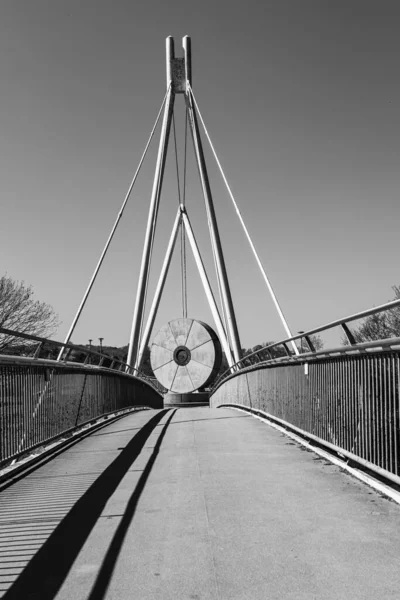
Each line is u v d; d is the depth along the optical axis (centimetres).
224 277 4016
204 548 516
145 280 3869
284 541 526
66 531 577
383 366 675
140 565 480
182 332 4819
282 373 1317
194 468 880
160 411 2348
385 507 627
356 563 466
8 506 679
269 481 771
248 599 410
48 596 425
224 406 3030
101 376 1652
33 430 978
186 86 4069
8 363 847
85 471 886
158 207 4006
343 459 859
